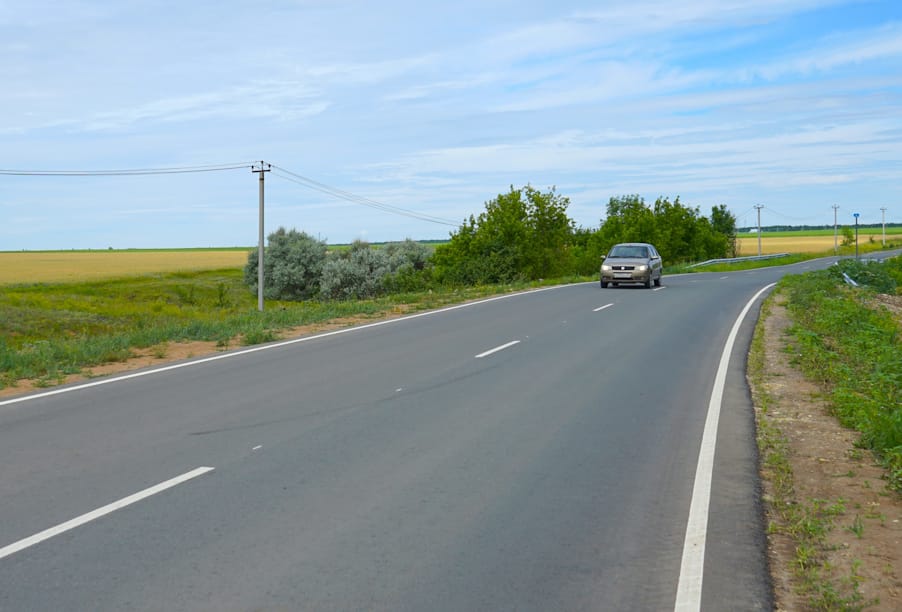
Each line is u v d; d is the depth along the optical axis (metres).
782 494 6.05
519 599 4.19
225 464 6.65
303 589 4.25
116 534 5.02
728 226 99.25
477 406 9.11
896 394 9.65
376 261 71.38
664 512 5.59
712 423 8.37
